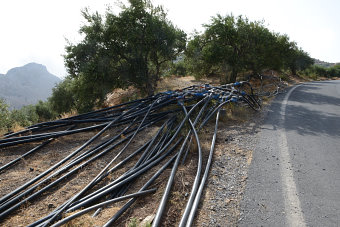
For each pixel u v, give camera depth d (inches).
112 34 420.8
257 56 613.9
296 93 549.3
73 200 118.3
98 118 266.4
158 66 475.5
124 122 252.1
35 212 113.6
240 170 148.9
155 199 118.0
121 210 107.7
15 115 431.5
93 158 169.2
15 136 223.5
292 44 930.7
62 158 177.6
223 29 593.0
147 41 422.6
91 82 414.9
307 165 156.1
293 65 1263.5
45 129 241.6
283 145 193.6
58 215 106.0
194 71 677.3
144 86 476.4
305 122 269.7
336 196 119.6
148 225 93.3
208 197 118.9
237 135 221.3
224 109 275.7
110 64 430.3
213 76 828.6
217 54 595.8
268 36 641.0
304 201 115.4
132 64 439.5
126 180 131.4
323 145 193.6
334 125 257.3
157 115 270.1
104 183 138.9
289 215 104.9
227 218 103.0
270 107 365.7
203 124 229.5
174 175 136.9
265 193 122.4
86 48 404.5
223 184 131.7
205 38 641.0
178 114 268.1
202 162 159.2
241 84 394.3
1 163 169.5
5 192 131.9
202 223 99.7
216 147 188.4
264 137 215.2
